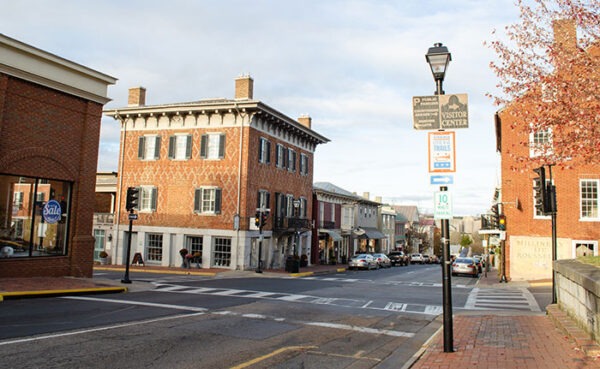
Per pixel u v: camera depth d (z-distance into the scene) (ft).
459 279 100.83
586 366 22.24
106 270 95.09
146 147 114.11
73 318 34.73
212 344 28.96
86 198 62.13
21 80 54.03
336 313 44.60
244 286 67.41
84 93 61.26
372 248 214.69
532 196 91.50
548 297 61.98
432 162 27.53
